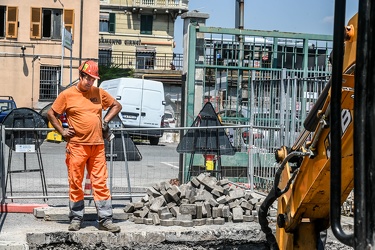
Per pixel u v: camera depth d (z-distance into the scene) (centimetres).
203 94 1427
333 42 301
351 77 395
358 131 265
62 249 841
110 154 1076
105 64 6034
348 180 445
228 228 895
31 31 4653
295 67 1544
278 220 582
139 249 857
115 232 850
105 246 845
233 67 1465
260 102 1319
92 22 4725
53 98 4684
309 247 579
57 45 4681
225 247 889
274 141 1211
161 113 3231
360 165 263
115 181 1363
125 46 7081
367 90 261
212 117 1177
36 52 4662
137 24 7125
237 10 1923
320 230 575
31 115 1057
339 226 294
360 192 263
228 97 1491
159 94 3231
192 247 876
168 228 889
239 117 1466
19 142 1047
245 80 1508
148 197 966
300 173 533
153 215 916
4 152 1020
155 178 1441
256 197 989
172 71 5738
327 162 479
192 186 979
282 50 1579
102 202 852
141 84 3203
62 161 1689
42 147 1867
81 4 4703
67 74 4691
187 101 1417
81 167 838
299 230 579
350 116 412
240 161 1302
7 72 4631
